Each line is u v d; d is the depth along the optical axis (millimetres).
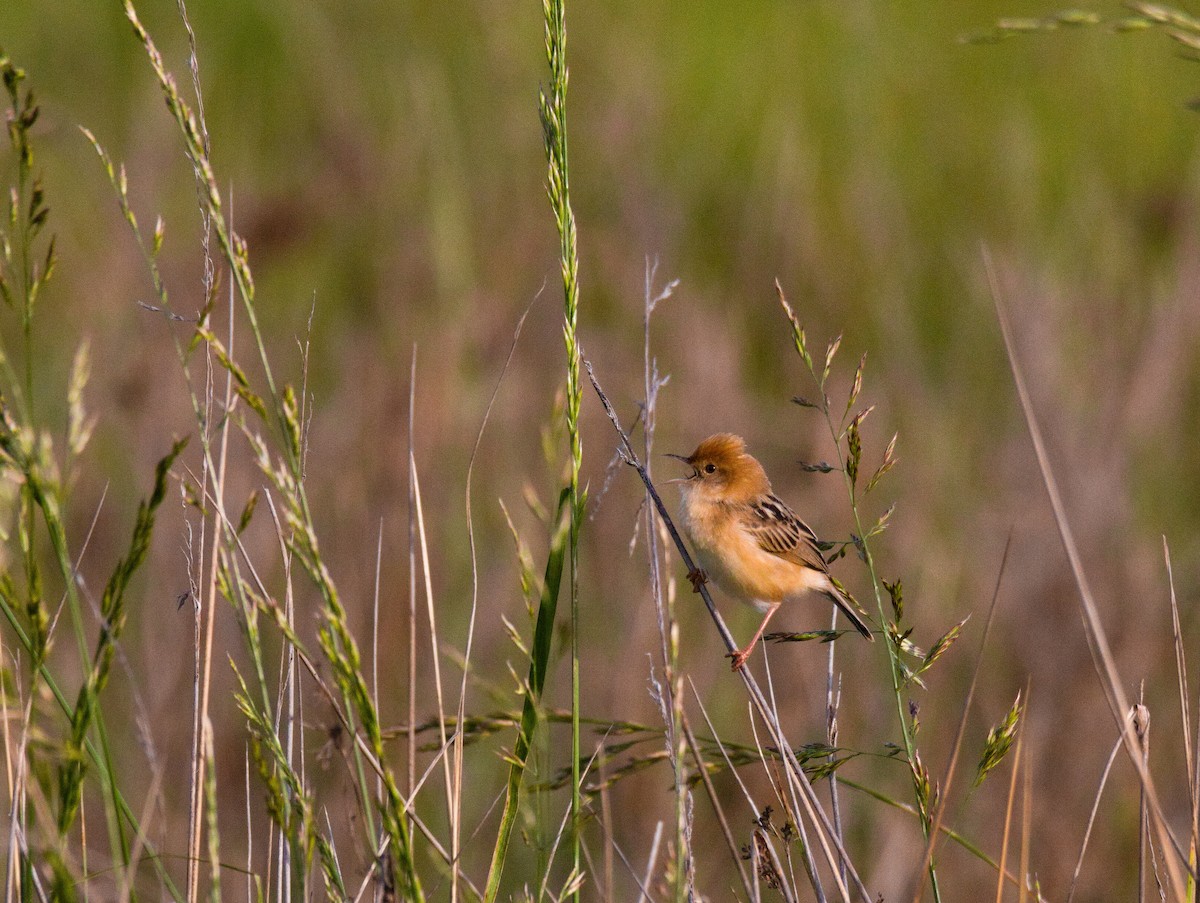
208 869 6133
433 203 16375
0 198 11672
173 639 10750
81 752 4234
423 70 18906
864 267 16656
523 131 18062
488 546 12375
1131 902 9867
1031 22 5145
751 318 16156
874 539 12828
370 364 13836
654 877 7082
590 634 11734
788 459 13742
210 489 5625
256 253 16453
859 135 18703
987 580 12203
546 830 5512
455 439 13258
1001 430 14039
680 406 13922
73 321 14844
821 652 11781
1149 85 21734
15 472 4164
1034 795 10633
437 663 5059
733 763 5867
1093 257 16656
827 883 9328
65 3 21484
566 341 5184
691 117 20250
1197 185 17578
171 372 13133
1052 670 11367
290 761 5480
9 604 4344
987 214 18531
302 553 4371
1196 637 11664
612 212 17031
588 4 21516
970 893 9953
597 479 12953
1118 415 13617
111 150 17656
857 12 21172
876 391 14547
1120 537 12289
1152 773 10844
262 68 20453
